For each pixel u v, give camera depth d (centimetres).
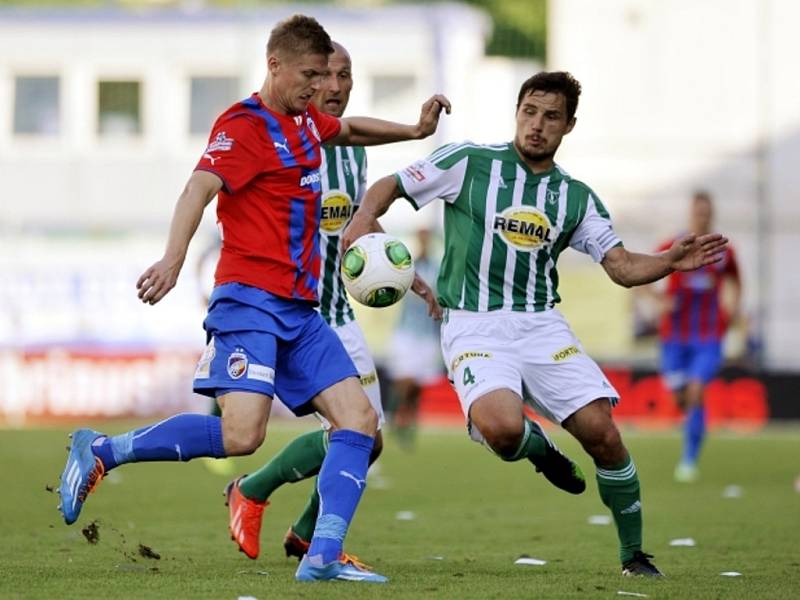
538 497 4034
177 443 2130
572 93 2416
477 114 8788
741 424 7481
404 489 4278
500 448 2312
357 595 1994
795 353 7594
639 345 7588
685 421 4828
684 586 2198
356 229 2400
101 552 2645
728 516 3534
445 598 1989
